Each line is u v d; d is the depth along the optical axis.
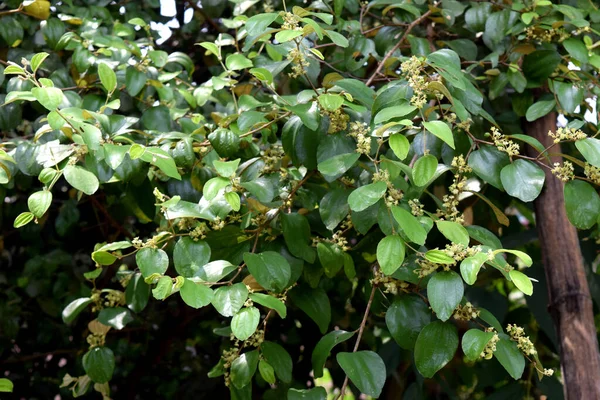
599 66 1.80
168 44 2.47
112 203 2.30
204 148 1.75
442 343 1.52
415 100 1.53
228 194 1.57
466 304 1.54
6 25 2.01
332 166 1.54
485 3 1.92
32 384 2.51
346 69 2.04
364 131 1.58
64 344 2.50
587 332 1.76
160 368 2.61
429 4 1.96
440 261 1.47
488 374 2.32
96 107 1.87
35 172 1.70
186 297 1.47
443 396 2.63
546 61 1.85
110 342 2.49
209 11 2.27
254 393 2.46
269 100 1.96
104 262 1.60
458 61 1.62
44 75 2.07
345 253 1.68
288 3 2.25
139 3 2.38
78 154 1.62
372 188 1.48
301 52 1.68
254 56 1.96
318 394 1.57
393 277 1.58
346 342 2.33
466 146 1.68
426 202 2.03
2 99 1.90
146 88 2.02
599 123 1.79
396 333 1.58
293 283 1.65
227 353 1.69
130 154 1.55
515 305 2.69
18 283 2.38
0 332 2.43
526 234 2.17
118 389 2.54
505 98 2.09
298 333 2.34
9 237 2.46
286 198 1.68
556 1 2.05
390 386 2.49
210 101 2.24
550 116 1.90
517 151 1.58
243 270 1.76
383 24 2.02
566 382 1.75
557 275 1.81
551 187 1.85
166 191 1.87
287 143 1.66
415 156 1.67
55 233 2.44
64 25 2.00
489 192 2.15
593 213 1.56
